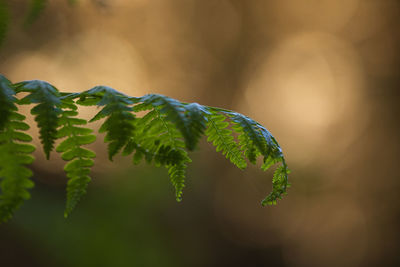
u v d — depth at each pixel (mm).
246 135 1230
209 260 6363
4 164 921
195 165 7922
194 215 6926
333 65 11195
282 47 11781
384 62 10258
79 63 8117
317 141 10242
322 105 10852
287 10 11633
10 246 3881
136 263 4309
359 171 9469
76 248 4117
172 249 5188
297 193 8867
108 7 3215
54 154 5535
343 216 8820
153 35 10344
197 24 11141
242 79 11320
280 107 11086
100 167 5750
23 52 7230
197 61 10930
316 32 11789
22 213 4219
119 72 9039
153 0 10258
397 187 8977
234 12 11430
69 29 7723
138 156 1081
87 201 4809
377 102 10023
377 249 8453
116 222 4559
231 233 7664
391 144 9445
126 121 959
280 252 8148
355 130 10102
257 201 8523
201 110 1015
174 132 1147
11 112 894
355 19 11148
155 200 5242
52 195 4863
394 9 10375
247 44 11570
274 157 1160
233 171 8594
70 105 1070
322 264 8242
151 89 10148
